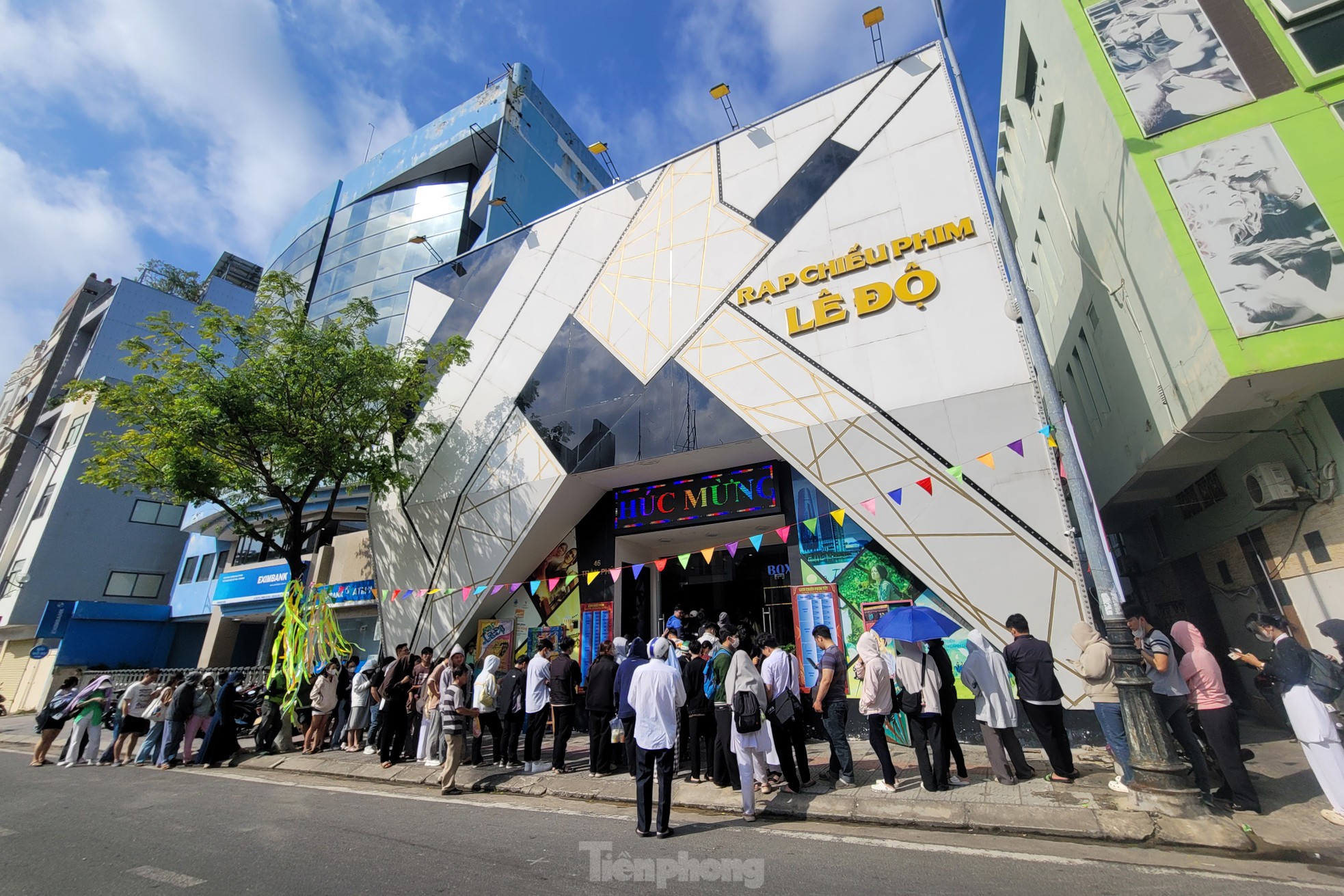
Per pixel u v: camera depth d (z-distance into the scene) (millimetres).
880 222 11070
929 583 9141
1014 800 5828
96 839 5730
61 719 11406
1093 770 6887
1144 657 5930
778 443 10805
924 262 10477
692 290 12727
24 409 33938
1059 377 15711
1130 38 8469
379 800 7363
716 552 13656
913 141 11203
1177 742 6055
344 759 9875
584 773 8180
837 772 6844
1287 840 4762
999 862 4594
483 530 14000
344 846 5375
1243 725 9617
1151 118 7934
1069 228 11906
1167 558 12508
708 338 12164
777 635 11711
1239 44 7793
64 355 34656
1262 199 7059
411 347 16547
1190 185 7441
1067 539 8492
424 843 5453
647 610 13695
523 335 15047
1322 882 4062
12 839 5789
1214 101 7672
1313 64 7332
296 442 12977
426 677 10055
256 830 5992
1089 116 9328
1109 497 12141
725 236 12664
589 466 12742
